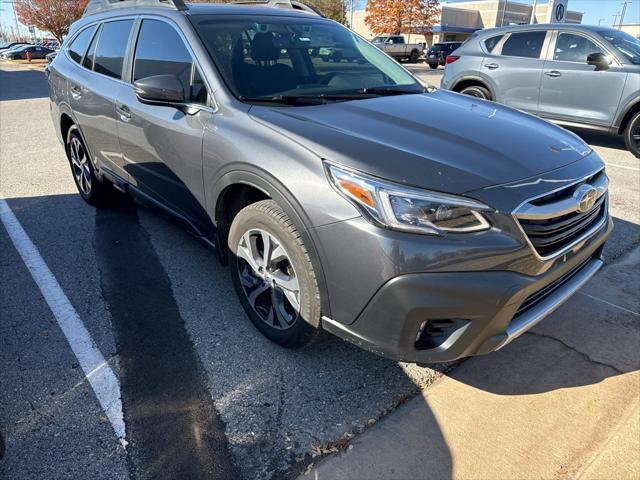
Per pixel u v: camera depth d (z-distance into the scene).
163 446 2.14
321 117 2.58
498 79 8.02
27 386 2.48
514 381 2.56
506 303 2.04
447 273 1.99
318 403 2.39
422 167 2.12
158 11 3.44
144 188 3.62
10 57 43.31
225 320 3.02
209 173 2.78
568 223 2.28
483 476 2.02
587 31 7.16
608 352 2.79
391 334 2.11
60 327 2.94
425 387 2.52
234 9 3.51
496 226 2.04
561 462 2.09
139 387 2.48
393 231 2.01
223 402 2.39
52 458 2.09
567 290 2.46
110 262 3.71
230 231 2.78
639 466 2.07
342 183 2.13
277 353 2.73
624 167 6.45
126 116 3.50
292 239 2.33
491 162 2.24
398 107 2.85
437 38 49.28
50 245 3.99
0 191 5.34
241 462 2.08
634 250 3.98
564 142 2.63
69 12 42.41
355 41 3.79
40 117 10.45
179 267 3.64
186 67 3.05
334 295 2.22
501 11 49.75
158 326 2.96
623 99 6.82
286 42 3.33
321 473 2.03
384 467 2.06
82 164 4.68
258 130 2.52
